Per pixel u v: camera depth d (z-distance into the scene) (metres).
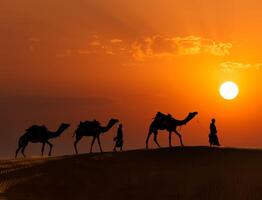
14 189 49.88
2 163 59.69
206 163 54.12
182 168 53.16
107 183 50.88
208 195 47.66
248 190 48.00
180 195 47.91
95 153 60.94
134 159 56.66
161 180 50.69
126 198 47.88
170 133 61.88
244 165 53.09
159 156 57.16
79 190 49.72
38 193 48.94
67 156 61.09
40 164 57.56
